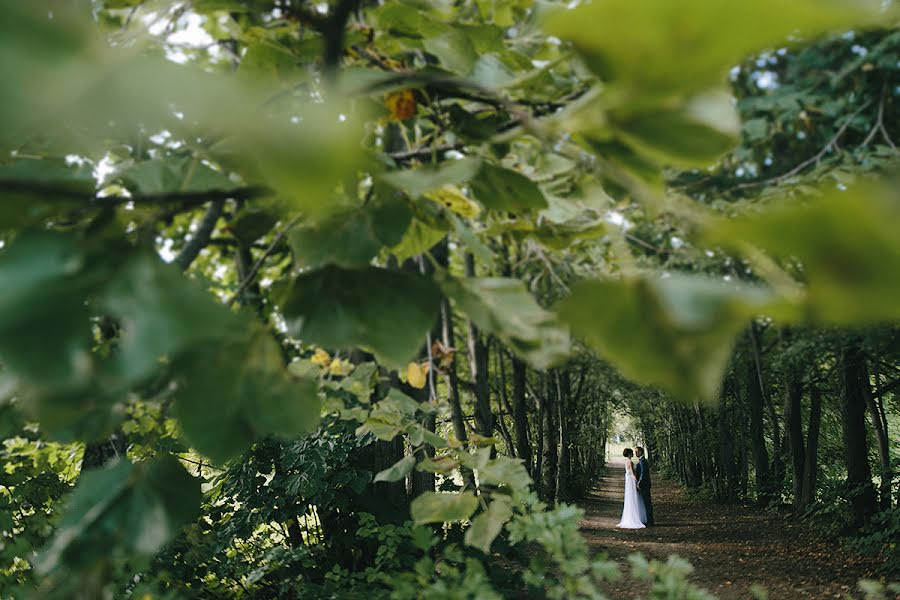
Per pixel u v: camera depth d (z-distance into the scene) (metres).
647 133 0.47
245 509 5.51
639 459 16.67
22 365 0.41
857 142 6.69
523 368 13.52
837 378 11.60
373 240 0.70
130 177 0.65
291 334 0.68
